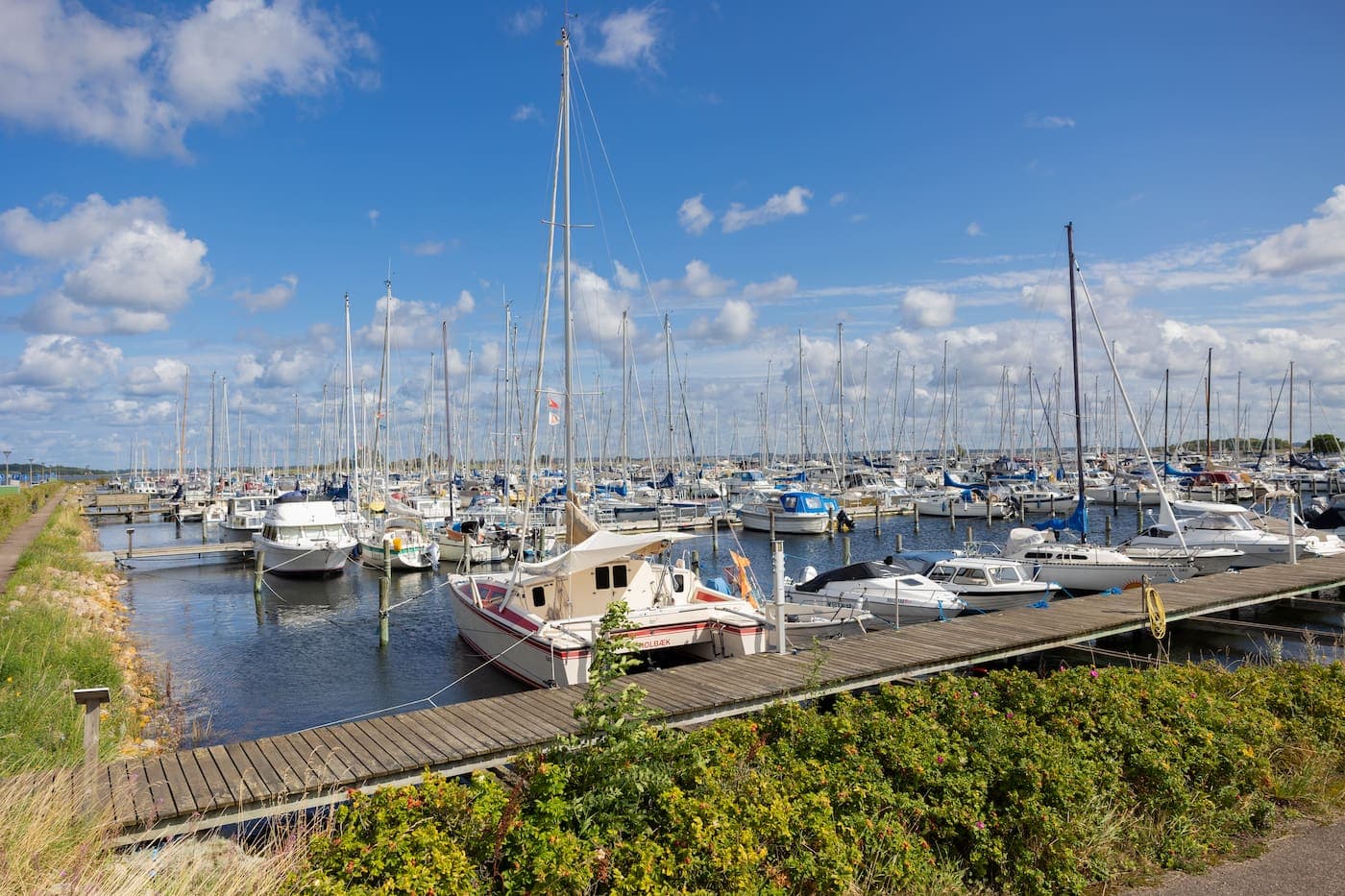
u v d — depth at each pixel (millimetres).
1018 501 52875
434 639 22328
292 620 25422
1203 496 55781
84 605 23641
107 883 4977
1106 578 24297
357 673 18766
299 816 6891
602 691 6293
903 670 12422
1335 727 7922
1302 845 6191
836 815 5926
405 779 8594
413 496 58375
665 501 51125
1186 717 7305
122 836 7016
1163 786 6488
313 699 16766
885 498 57219
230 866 5219
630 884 4691
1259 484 55812
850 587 21109
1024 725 7074
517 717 10219
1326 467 70375
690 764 5902
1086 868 5695
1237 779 6773
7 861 4969
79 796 6895
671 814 5242
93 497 79188
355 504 41406
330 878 4766
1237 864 5918
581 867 4762
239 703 16516
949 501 52000
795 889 5168
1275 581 20031
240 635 23266
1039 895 5445
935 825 5965
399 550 34156
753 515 47844
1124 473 69062
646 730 5938
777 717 7508
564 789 5480
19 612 17203
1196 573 24359
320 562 32750
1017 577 21688
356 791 5828
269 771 8453
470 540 32844
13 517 42375
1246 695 8422
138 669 18859
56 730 10352
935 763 6316
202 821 7492
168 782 8148
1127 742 6875
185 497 72875
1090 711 7469
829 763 6445
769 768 6480
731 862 4875
